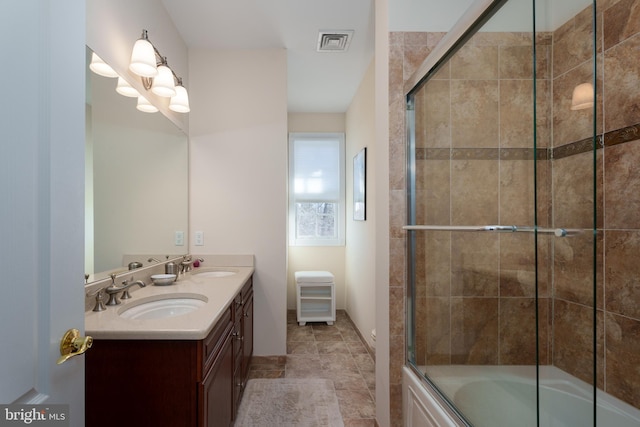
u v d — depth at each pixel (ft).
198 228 9.21
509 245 4.86
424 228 5.40
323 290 13.15
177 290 6.10
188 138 9.17
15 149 1.91
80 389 2.50
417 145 5.74
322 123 14.58
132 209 6.14
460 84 4.81
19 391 1.92
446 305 4.94
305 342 10.92
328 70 10.52
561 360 5.60
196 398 4.00
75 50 2.49
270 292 9.29
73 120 2.46
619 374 4.90
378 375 6.40
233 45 9.11
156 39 7.09
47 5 2.19
